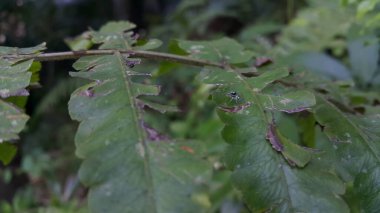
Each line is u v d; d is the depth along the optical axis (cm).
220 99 21
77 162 100
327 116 22
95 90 19
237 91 22
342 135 21
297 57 47
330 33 60
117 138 16
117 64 22
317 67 46
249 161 18
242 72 25
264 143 19
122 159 16
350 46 45
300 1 96
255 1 117
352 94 32
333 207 17
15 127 18
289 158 18
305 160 18
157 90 20
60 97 107
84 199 83
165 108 19
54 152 111
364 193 20
